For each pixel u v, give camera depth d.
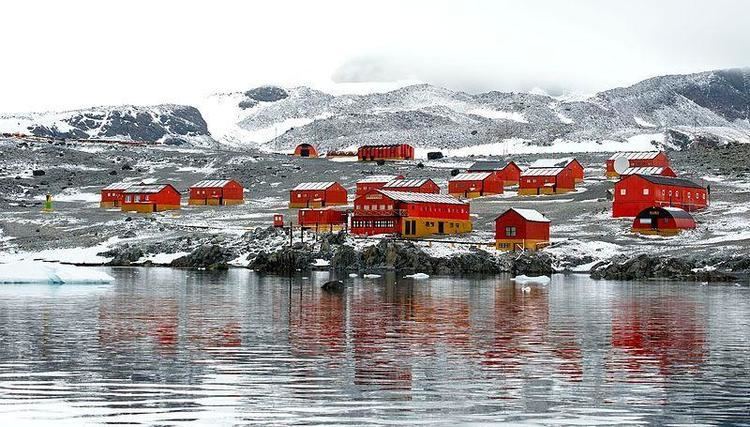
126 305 89.75
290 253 163.50
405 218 195.75
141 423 37.97
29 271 124.00
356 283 127.56
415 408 40.84
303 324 72.88
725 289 117.69
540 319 77.81
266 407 40.91
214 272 155.88
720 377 48.56
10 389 44.50
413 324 73.31
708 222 192.25
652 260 144.75
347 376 48.41
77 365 51.44
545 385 46.19
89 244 198.38
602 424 38.19
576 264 164.88
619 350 58.56
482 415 39.59
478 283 129.00
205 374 48.78
